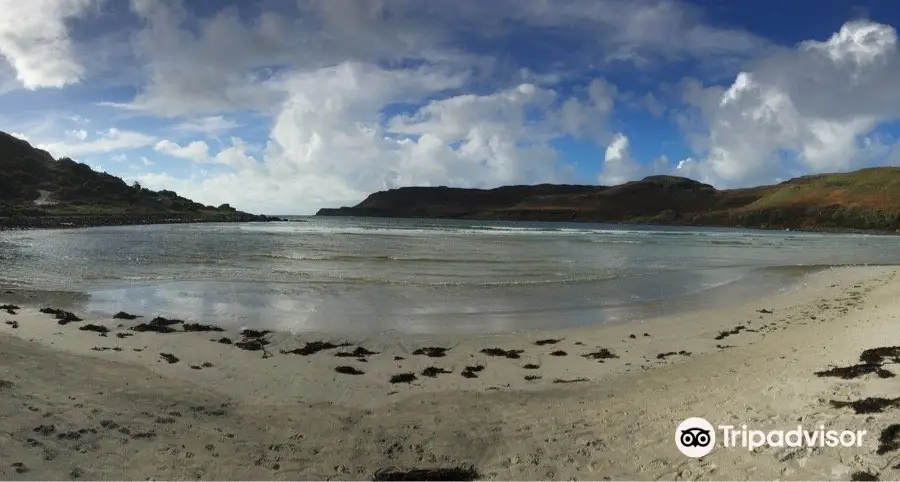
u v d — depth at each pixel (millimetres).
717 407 4086
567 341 6980
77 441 3383
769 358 5703
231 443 3648
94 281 11047
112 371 5012
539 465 3395
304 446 3678
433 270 13961
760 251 25047
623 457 3432
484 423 4137
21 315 7484
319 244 22938
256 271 12984
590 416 4215
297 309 8656
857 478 2838
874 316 7867
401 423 4145
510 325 7922
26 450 3150
